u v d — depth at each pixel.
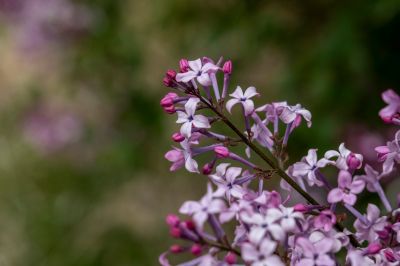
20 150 1.06
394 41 0.65
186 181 0.94
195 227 0.32
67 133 0.98
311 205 0.35
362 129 0.66
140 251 0.95
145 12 0.85
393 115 0.35
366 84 0.66
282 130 0.65
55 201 1.02
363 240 0.35
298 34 0.70
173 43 0.80
